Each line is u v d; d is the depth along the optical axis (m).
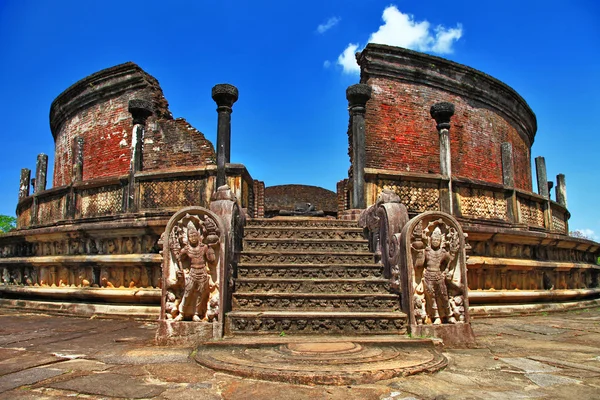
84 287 8.34
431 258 5.04
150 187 8.67
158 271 7.73
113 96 14.94
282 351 4.12
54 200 10.58
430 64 13.81
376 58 13.45
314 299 5.35
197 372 3.65
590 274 11.56
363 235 7.29
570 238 10.20
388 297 5.36
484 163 14.62
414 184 8.62
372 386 3.27
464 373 3.70
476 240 8.57
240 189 8.13
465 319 5.02
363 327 4.95
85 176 15.19
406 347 4.48
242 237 7.06
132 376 3.53
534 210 10.76
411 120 13.58
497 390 3.20
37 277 9.38
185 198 8.41
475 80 14.52
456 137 14.06
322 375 3.34
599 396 3.07
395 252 5.51
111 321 7.15
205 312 4.93
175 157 13.82
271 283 5.68
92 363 3.98
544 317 8.23
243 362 3.75
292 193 20.86
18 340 5.25
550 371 3.78
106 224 8.01
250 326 4.91
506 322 7.35
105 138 14.85
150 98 14.32
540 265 9.35
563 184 15.83
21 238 9.81
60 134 17.52
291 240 6.82
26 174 16.14
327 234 7.29
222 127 8.50
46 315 8.16
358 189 8.30
